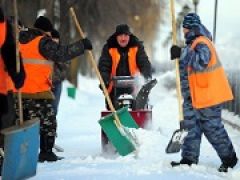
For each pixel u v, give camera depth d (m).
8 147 13.32
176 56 16.41
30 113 17.39
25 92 17.28
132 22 66.44
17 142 13.49
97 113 38.31
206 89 16.11
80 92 53.69
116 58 20.61
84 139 24.59
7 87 13.94
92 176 14.85
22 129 13.60
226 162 16.31
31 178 14.55
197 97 16.17
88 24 63.22
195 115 16.42
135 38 20.92
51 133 17.67
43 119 17.55
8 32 13.82
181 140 16.00
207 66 16.09
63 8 54.22
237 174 15.77
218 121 16.25
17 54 13.77
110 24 64.38
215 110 16.20
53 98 17.69
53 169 16.12
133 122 18.78
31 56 17.23
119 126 17.91
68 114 38.00
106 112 19.84
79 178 14.61
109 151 19.27
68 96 45.28
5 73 13.91
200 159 18.38
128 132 18.02
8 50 13.77
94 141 23.89
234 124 29.09
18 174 13.80
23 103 17.36
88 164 16.88
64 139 24.64
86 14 62.03
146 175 15.00
